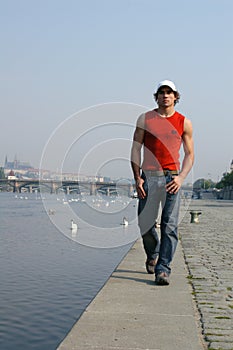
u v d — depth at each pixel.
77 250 19.64
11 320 10.04
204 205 79.69
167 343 4.84
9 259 17.94
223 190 168.38
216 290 7.64
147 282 8.05
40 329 9.62
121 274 8.76
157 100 7.91
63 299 11.87
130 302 6.58
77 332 5.15
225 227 25.41
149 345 4.77
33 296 12.06
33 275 14.75
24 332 9.45
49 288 12.93
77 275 14.72
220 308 6.41
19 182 94.00
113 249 19.42
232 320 5.80
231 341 4.98
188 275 9.05
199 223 29.05
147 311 6.11
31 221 41.59
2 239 25.42
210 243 16.14
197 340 4.96
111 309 6.18
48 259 17.77
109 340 4.89
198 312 6.22
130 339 4.94
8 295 12.13
